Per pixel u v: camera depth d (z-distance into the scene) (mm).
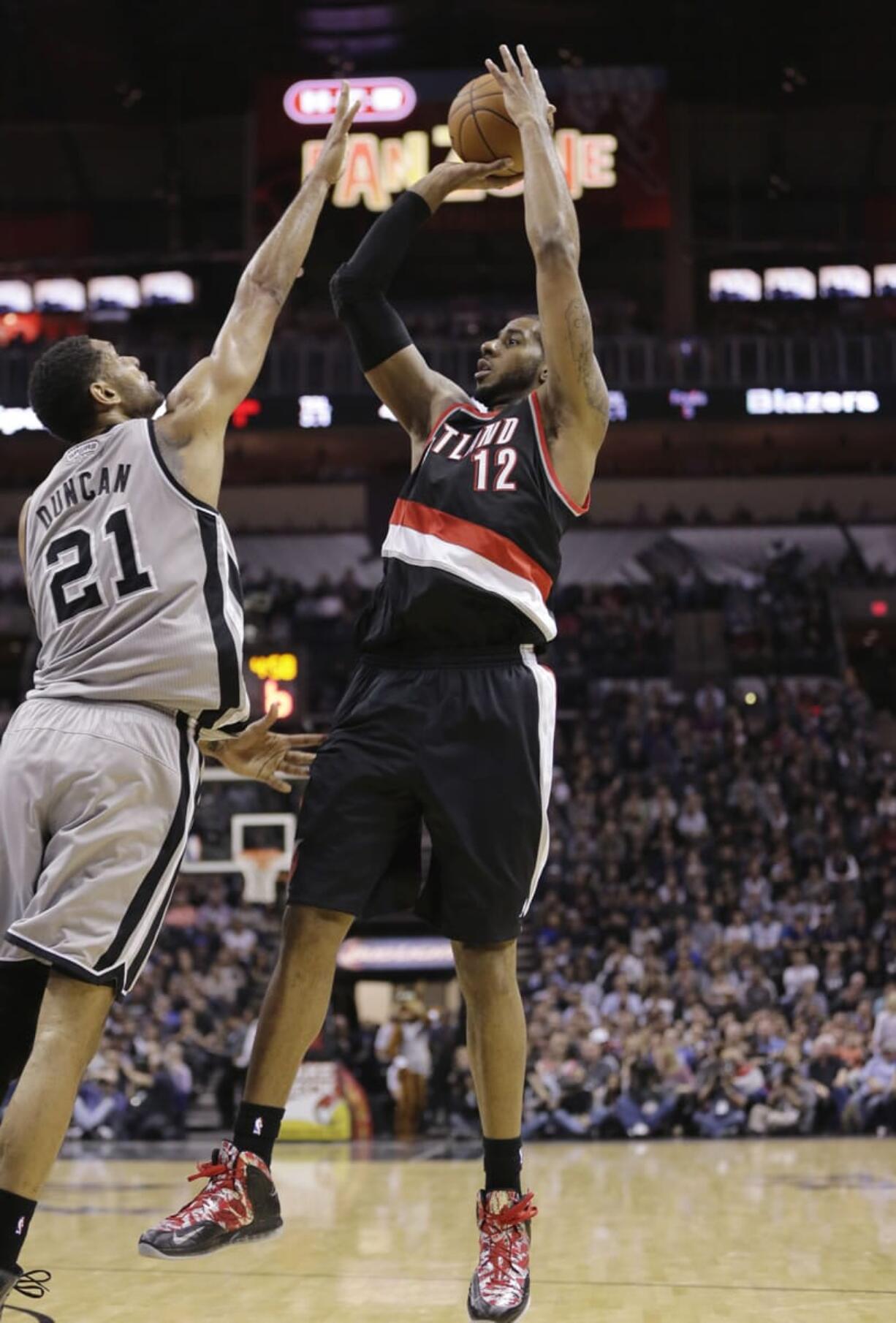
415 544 3980
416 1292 5727
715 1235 7477
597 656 27906
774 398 27141
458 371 27469
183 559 3867
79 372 4145
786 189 33812
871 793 24250
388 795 3889
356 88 30469
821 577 29109
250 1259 6715
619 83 30484
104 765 3711
